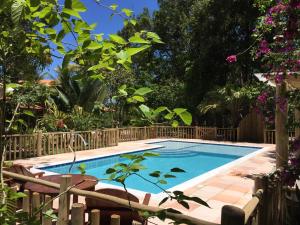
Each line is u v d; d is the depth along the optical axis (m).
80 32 1.54
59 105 18.55
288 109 5.68
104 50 1.65
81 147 14.44
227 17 22.86
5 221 1.74
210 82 24.19
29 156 12.30
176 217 2.21
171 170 1.83
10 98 2.06
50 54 1.83
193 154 16.48
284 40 4.44
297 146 4.51
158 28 32.31
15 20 1.39
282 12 4.26
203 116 24.16
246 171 9.80
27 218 1.85
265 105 6.02
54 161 11.42
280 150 5.65
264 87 5.86
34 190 4.30
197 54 25.16
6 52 1.75
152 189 8.88
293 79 5.41
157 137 20.91
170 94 24.56
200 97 24.33
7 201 1.97
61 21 1.48
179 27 31.58
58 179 5.04
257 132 19.08
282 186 4.37
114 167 1.78
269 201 3.60
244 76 24.08
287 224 4.42
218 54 23.81
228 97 19.41
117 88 1.73
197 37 24.50
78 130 14.78
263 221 3.25
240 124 19.36
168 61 32.75
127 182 9.63
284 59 4.47
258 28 5.24
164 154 16.12
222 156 16.11
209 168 13.45
